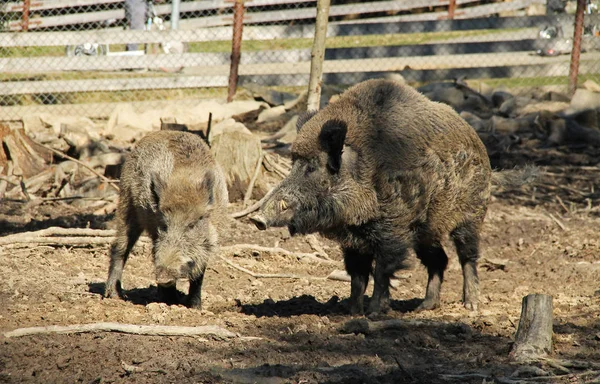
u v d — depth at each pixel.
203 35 33.38
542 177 26.12
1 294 13.60
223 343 10.80
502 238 21.19
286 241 20.19
